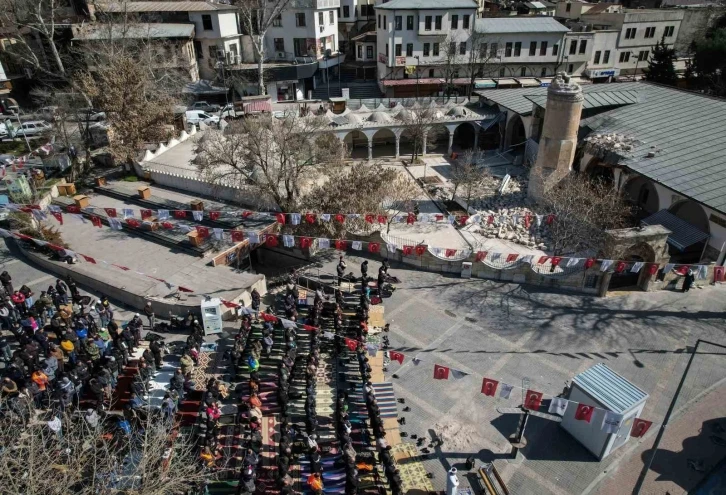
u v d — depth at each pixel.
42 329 25.41
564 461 20.36
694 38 69.31
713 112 39.31
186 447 18.38
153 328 26.88
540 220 34.09
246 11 60.66
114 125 42.50
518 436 20.58
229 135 37.34
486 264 32.00
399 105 55.28
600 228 32.81
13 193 36.72
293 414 22.05
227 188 38.25
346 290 30.62
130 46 55.50
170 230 34.75
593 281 30.67
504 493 18.56
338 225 34.03
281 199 35.53
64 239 34.38
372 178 35.84
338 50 76.62
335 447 20.61
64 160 44.03
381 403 22.78
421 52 67.06
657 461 20.34
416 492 18.86
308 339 26.34
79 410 19.44
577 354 26.00
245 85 64.62
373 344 24.59
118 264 31.47
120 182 42.12
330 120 50.75
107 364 22.64
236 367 23.81
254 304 27.17
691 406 22.84
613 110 44.28
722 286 31.28
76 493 14.22
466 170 40.69
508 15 80.25
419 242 34.94
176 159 44.09
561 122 37.50
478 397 23.36
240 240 33.09
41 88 61.38
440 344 26.69
